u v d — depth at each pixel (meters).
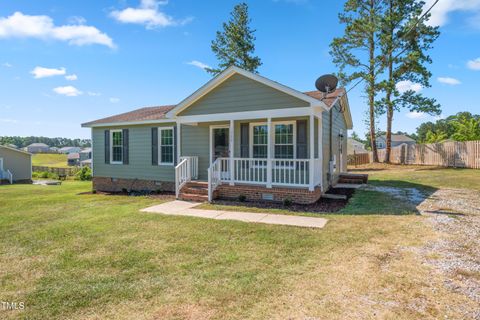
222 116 9.40
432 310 2.72
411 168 19.42
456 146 18.83
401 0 19.39
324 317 2.62
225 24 23.72
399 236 5.05
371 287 3.19
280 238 5.04
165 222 6.29
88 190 14.70
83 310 2.83
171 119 10.55
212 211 7.46
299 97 8.17
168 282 3.41
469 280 3.34
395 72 20.38
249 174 9.17
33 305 2.93
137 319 2.65
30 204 9.10
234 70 9.02
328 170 10.70
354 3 21.02
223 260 4.07
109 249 4.59
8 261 4.14
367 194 9.75
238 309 2.79
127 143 13.02
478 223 5.89
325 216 6.71
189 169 10.20
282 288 3.20
